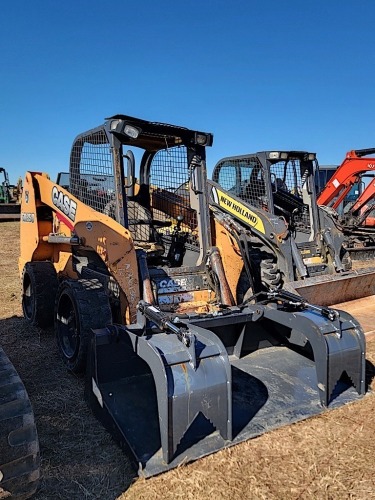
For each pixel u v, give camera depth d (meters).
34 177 5.85
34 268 5.76
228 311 3.92
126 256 4.13
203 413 2.88
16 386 2.35
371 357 4.52
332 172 13.13
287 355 4.31
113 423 3.16
